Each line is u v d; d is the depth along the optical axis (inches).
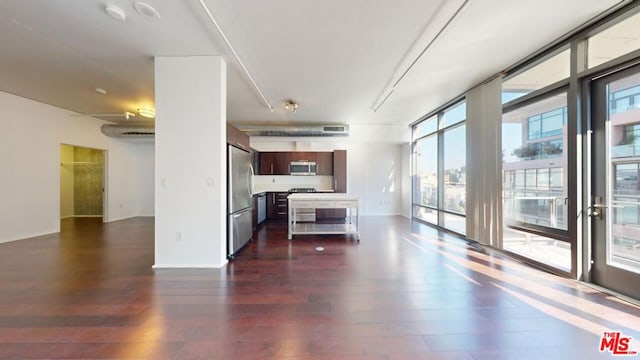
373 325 77.8
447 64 136.9
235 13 95.0
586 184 107.7
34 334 73.1
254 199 231.6
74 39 112.2
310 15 96.3
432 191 251.3
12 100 187.3
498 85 147.6
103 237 197.8
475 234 171.3
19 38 111.2
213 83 129.0
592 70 102.7
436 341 70.2
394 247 168.6
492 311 85.6
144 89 172.7
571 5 90.4
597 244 105.8
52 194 214.7
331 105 212.1
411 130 295.0
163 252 130.3
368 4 90.3
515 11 93.7
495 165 151.2
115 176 279.7
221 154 130.5
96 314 84.1
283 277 116.5
